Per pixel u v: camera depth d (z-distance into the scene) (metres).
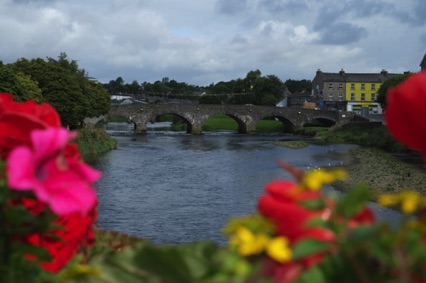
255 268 1.36
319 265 1.42
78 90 65.06
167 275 1.42
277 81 155.38
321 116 104.06
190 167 41.06
